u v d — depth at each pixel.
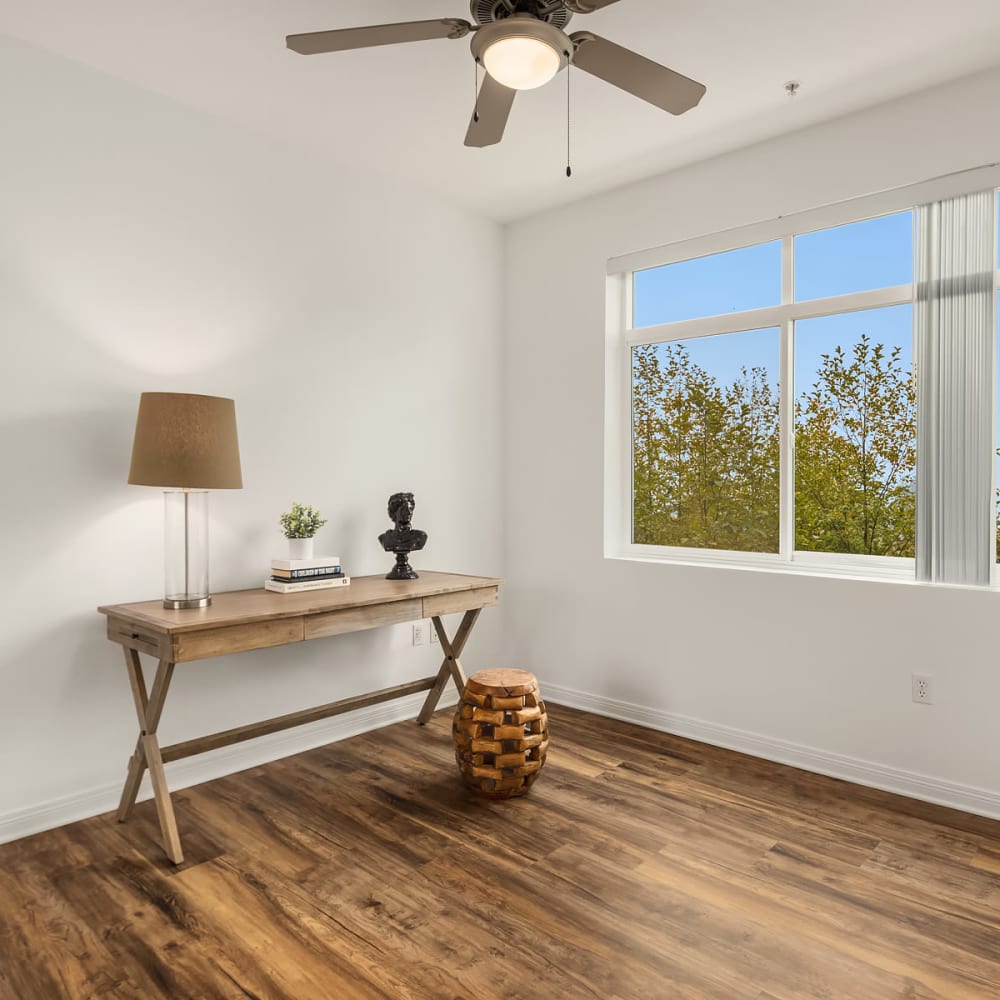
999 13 2.25
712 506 3.51
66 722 2.57
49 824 2.52
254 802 2.73
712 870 2.25
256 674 3.11
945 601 2.71
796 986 1.73
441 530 3.87
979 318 2.63
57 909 2.04
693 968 1.80
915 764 2.79
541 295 4.02
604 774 3.00
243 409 3.04
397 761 3.13
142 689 2.49
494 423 4.16
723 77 2.62
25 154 2.45
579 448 3.85
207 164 2.91
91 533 2.62
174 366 2.83
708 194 3.34
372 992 1.71
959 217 2.68
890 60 2.52
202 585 2.59
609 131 3.05
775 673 3.16
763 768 3.07
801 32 2.35
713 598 3.35
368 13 2.26
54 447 2.54
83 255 2.59
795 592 3.09
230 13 2.26
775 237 3.15
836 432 3.11
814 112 2.90
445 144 3.19
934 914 2.03
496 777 2.69
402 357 3.65
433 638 3.83
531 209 3.96
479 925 1.97
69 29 2.36
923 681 2.76
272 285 3.13
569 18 1.74
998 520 2.69
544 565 4.03
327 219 3.32
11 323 2.43
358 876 2.21
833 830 2.52
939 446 2.73
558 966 1.80
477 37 1.71
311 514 3.09
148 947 1.88
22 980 1.75
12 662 2.46
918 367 2.78
